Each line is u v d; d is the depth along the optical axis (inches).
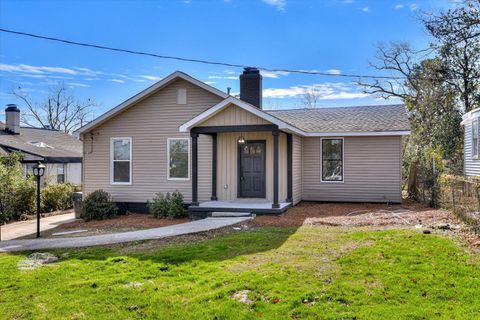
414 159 756.6
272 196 520.4
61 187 673.0
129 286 220.7
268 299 193.0
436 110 928.3
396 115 632.4
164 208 513.0
